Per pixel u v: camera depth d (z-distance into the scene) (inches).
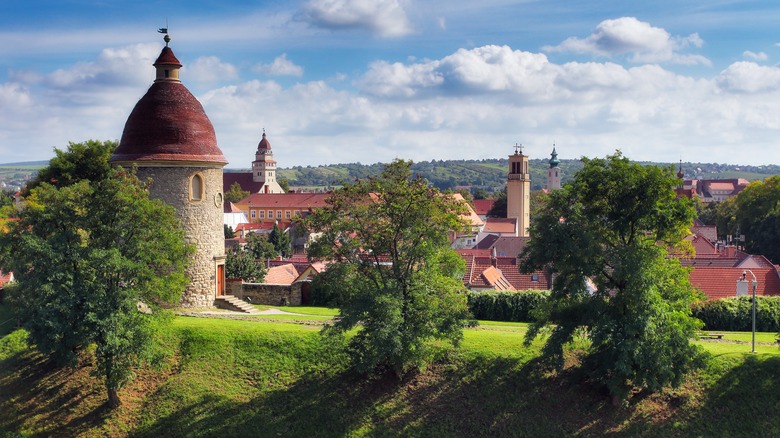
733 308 1915.6
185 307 2081.7
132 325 1563.7
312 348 1718.8
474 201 7313.0
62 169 2837.1
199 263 2103.8
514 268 2721.5
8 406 1635.1
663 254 1454.2
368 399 1573.6
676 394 1498.5
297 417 1544.0
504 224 5792.3
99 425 1566.2
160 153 2027.6
